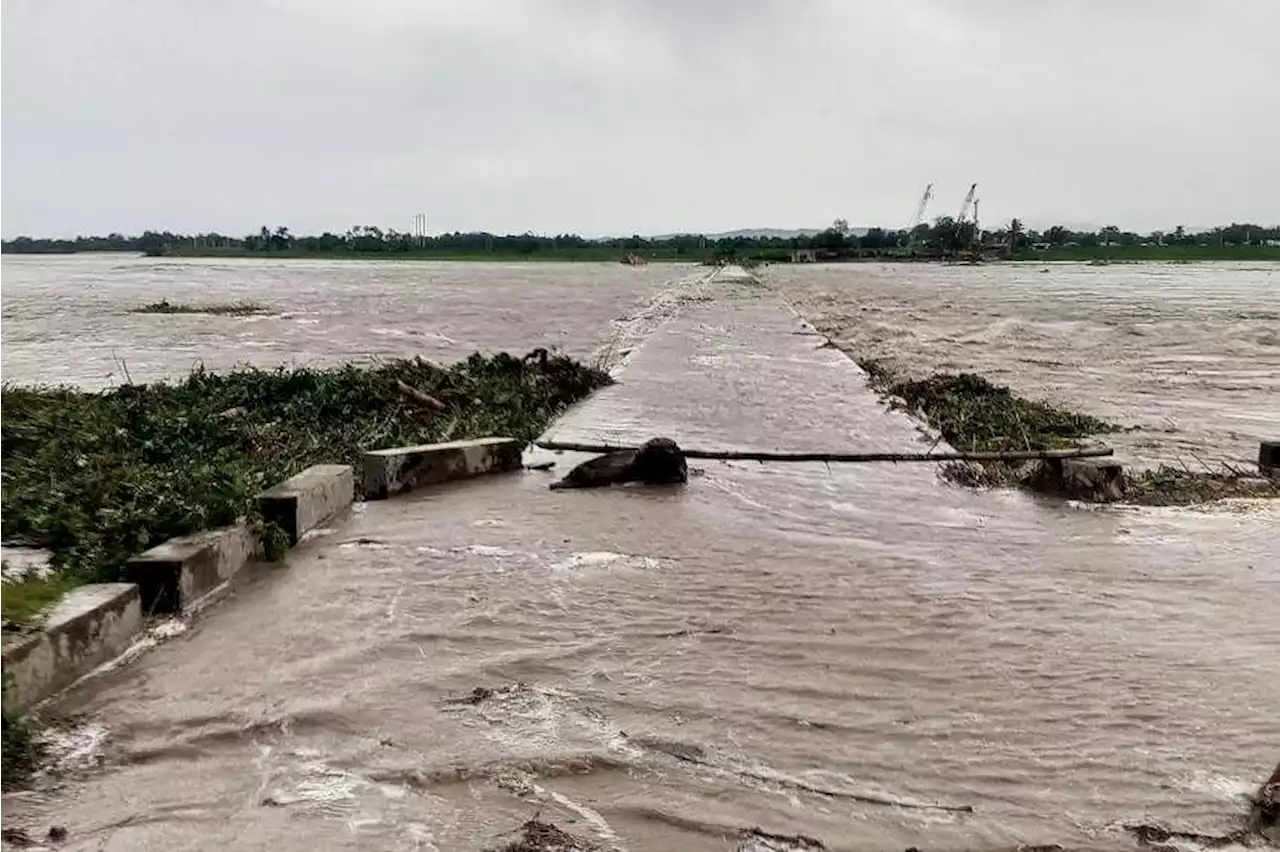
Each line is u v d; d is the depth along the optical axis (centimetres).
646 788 554
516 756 585
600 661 729
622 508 1212
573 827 514
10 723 588
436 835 505
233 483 1011
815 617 830
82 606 698
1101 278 10988
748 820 523
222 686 673
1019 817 532
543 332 4028
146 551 834
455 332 4038
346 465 1230
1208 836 520
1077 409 2133
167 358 3052
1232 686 704
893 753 598
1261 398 2330
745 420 1906
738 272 12100
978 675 715
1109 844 510
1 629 643
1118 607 871
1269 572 980
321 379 1723
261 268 13962
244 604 837
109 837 495
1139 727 638
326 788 548
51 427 1367
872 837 511
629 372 2619
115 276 10606
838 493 1316
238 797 537
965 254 19262
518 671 709
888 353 3319
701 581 922
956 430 1748
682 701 663
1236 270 14488
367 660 722
